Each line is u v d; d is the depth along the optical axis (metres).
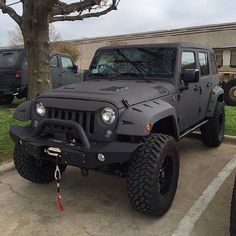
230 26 18.98
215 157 5.97
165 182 3.88
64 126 3.71
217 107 6.32
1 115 8.95
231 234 3.11
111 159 3.46
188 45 5.25
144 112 3.61
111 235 3.50
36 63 7.23
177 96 4.73
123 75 4.99
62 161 3.68
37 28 7.04
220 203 4.19
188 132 5.30
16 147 4.38
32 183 4.71
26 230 3.58
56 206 4.10
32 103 4.16
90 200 4.26
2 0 7.62
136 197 3.58
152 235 3.50
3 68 10.74
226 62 15.85
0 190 4.50
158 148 3.61
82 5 7.68
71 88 4.22
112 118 3.57
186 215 3.88
